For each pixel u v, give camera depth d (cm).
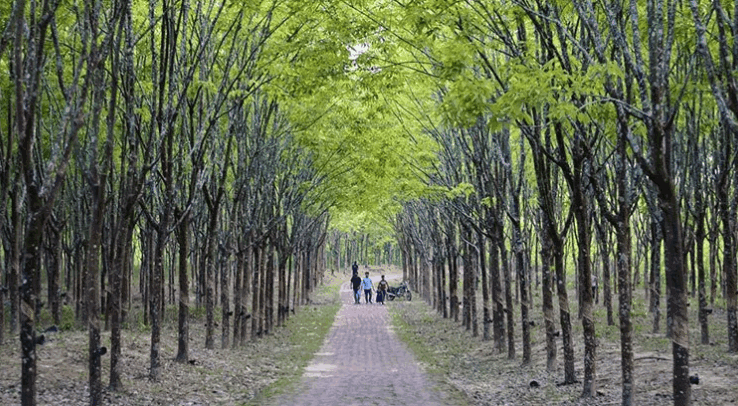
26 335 789
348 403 1262
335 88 1541
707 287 3941
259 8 1439
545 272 1662
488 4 1173
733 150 1762
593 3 1051
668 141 848
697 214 1880
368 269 10181
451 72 942
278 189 2559
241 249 2323
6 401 1095
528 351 1780
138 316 2691
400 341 2697
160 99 1281
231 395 1359
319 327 3344
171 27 1284
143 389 1295
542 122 1265
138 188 1262
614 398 1212
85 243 2233
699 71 1157
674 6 854
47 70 1456
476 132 1677
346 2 1323
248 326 3209
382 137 2130
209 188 2036
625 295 1086
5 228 2034
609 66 862
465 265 3106
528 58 1091
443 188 2003
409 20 1108
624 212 1101
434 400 1304
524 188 2242
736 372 1402
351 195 2805
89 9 885
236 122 1941
